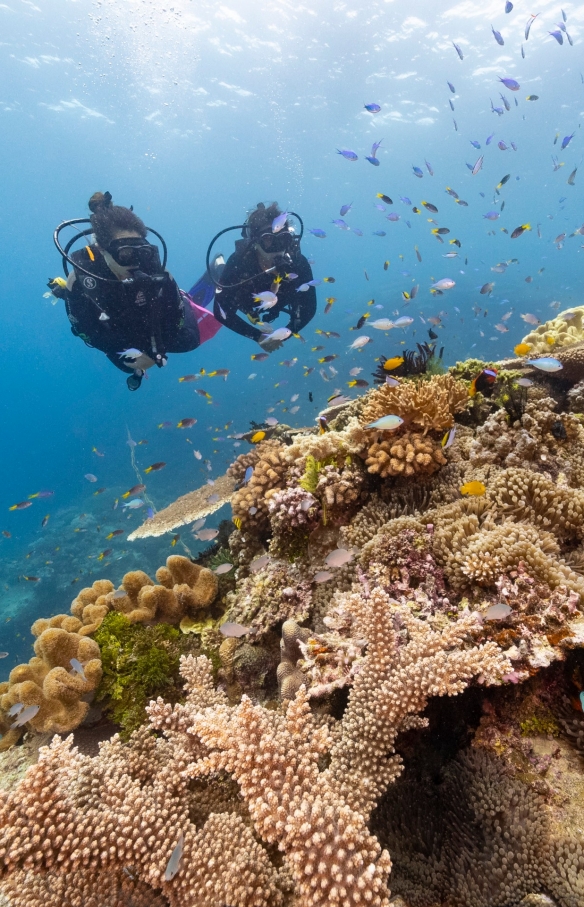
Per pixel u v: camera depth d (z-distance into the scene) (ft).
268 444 19.47
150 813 7.45
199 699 10.56
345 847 6.15
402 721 8.16
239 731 7.77
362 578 11.43
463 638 8.90
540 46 107.86
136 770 9.54
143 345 23.34
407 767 9.72
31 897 7.16
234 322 28.81
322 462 15.11
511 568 9.73
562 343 19.54
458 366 18.60
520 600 9.23
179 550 49.75
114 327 22.49
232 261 27.84
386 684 8.08
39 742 13.38
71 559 60.39
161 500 73.10
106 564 53.88
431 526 11.52
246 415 113.70
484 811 8.05
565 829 7.44
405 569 11.02
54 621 15.69
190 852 7.27
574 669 8.66
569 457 13.38
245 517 16.21
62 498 114.83
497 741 8.72
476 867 7.68
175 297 22.99
